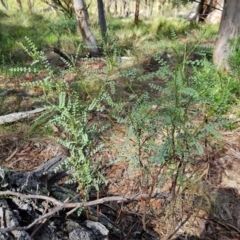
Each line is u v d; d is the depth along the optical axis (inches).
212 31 325.7
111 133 117.5
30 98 155.8
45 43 279.1
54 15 428.1
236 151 112.7
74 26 341.7
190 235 78.8
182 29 352.2
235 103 132.1
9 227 55.9
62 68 212.1
